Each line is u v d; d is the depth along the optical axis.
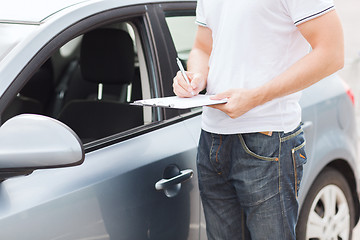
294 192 2.12
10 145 1.61
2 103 1.81
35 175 1.89
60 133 1.60
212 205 2.26
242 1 1.96
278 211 2.09
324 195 3.11
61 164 1.59
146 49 2.42
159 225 2.20
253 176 2.06
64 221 1.87
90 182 1.98
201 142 2.21
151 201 2.16
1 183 1.82
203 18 2.25
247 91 1.95
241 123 2.04
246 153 2.06
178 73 2.11
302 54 2.04
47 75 3.69
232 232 2.27
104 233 1.99
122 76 2.76
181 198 2.29
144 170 2.16
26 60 1.92
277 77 1.95
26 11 2.15
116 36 2.72
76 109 2.86
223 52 2.04
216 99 1.96
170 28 2.54
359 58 6.39
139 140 2.25
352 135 3.29
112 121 2.78
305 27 1.93
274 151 2.04
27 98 3.33
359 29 13.68
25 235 1.76
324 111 3.03
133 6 2.38
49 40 2.00
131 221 2.09
